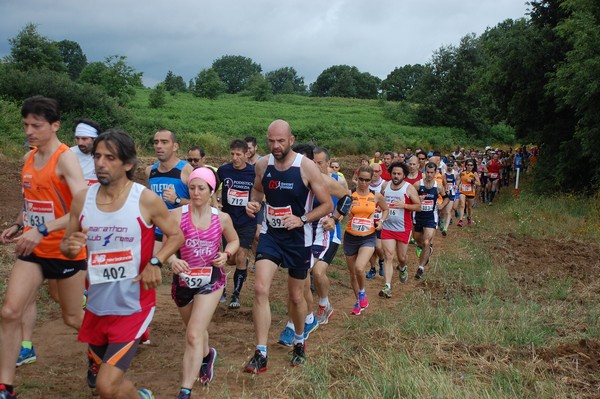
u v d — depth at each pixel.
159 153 6.42
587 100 17.92
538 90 23.81
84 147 6.05
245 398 4.88
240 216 7.90
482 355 5.88
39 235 4.28
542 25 24.38
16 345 4.35
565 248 13.05
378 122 54.59
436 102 55.03
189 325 4.83
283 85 138.75
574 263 11.34
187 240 4.90
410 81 108.19
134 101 49.81
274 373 5.57
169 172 6.54
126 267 3.79
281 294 8.81
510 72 24.42
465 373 5.36
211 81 74.31
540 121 24.80
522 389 5.02
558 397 4.86
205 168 5.04
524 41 23.66
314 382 5.18
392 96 103.12
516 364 5.63
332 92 107.81
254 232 7.97
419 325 6.69
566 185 21.86
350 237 7.87
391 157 13.78
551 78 20.88
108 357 3.76
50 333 6.36
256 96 80.06
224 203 8.02
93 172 6.12
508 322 6.94
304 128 41.50
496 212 19.25
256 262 5.65
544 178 22.88
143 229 3.83
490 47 25.09
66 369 5.41
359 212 7.77
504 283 9.38
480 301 7.95
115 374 3.71
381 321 7.13
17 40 38.09
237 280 7.84
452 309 7.47
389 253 8.85
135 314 3.87
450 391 4.75
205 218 4.97
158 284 3.86
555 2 23.45
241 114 50.72
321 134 41.09
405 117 57.16
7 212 12.54
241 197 7.86
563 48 23.00
